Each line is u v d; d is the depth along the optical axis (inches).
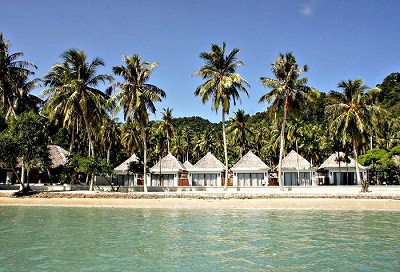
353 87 2020.2
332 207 1402.6
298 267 565.0
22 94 2140.7
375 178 2763.3
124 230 910.4
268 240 772.6
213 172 2618.1
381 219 1087.0
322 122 3880.4
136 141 3026.6
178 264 587.2
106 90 1947.6
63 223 1037.2
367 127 2021.4
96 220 1096.2
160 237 815.1
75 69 1916.8
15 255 649.6
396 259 609.0
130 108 1862.7
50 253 665.0
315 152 3068.4
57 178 2503.7
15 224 1019.9
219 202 1518.2
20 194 1780.3
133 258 627.2
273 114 2038.6
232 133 3321.9
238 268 562.6
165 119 3218.5
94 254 656.4
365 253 650.2
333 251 666.8
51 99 1886.1
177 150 3897.6
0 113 2188.7
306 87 1913.1
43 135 1863.9
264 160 3769.7
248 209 1382.9
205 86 1886.1
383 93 4217.5
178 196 1664.6
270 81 1919.3
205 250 683.4
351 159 2751.0
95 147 3176.7
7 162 1743.4
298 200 1499.8
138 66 1910.7
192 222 1043.3
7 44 2080.5
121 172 2684.5
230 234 845.8
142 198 1647.4
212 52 1920.5
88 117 1936.5
